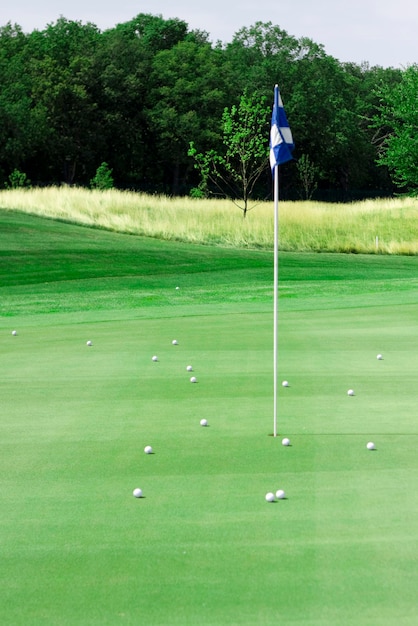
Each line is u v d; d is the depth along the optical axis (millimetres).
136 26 122438
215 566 6117
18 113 90438
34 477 8516
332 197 113750
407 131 57375
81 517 7262
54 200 55500
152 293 32625
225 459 9086
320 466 8789
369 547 6457
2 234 45969
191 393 12797
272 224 52312
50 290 33625
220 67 106625
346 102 115938
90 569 6098
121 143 105188
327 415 11227
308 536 6719
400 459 9031
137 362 15758
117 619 5281
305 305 26781
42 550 6480
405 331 19844
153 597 5602
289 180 114125
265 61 111500
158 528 6945
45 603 5535
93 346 18000
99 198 55906
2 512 7430
